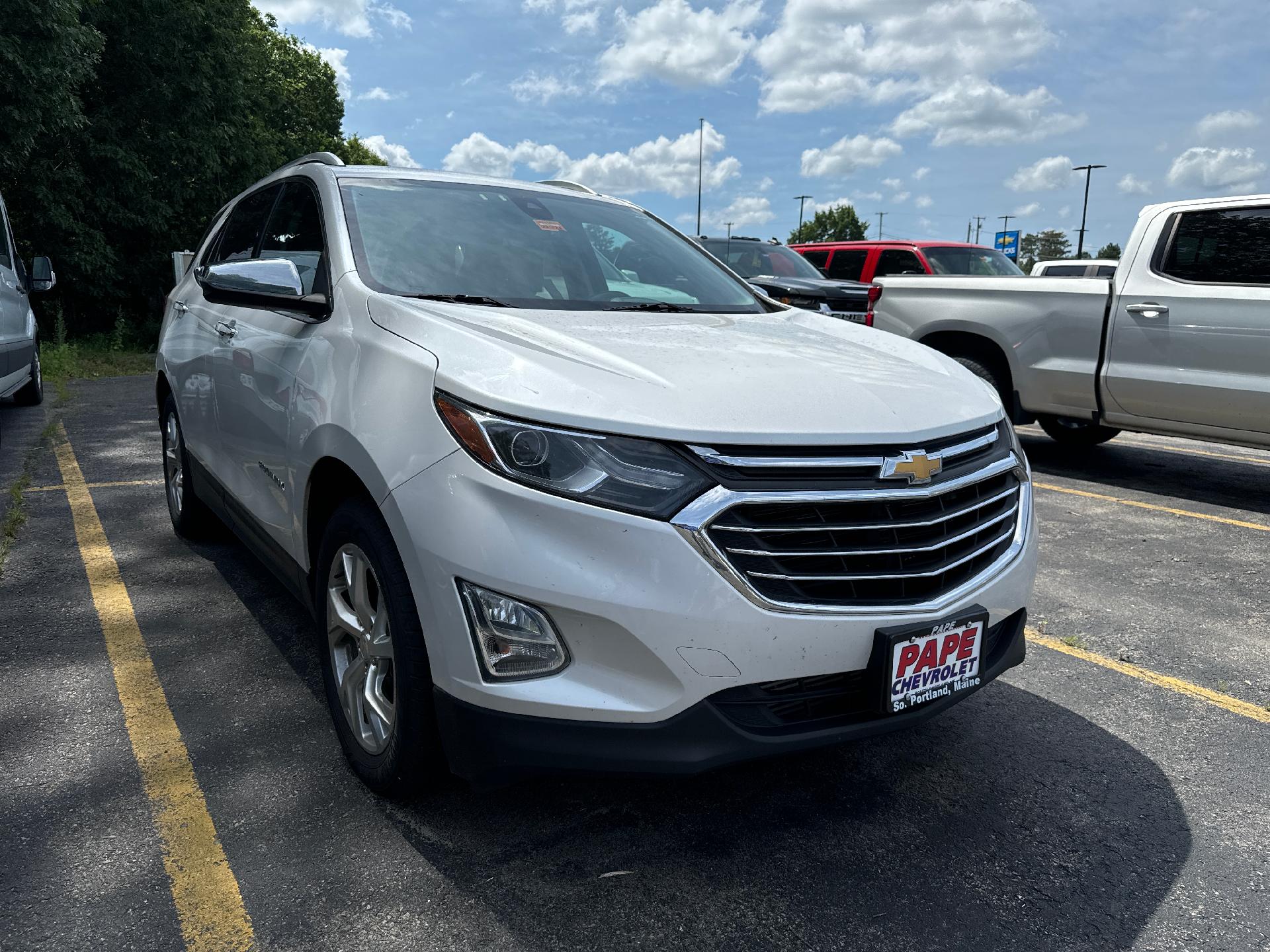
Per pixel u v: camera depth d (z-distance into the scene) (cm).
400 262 286
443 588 201
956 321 714
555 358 221
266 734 276
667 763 195
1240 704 319
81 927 193
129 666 319
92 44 1434
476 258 300
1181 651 365
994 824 243
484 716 200
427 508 204
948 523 221
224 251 416
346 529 239
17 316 790
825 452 205
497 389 205
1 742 267
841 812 246
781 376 228
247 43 2003
